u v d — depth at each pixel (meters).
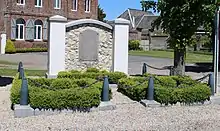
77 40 16.55
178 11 15.84
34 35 43.66
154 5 16.94
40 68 23.86
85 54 16.67
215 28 13.30
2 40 40.12
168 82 13.05
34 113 9.67
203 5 15.21
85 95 10.16
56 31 16.11
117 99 12.09
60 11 45.50
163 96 11.17
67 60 16.41
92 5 48.41
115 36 16.89
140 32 66.38
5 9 41.06
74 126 8.67
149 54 44.91
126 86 12.72
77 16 47.09
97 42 16.83
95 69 16.12
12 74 19.11
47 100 9.74
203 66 28.78
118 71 16.38
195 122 9.52
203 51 50.66
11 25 41.56
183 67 16.66
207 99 11.93
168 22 16.27
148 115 10.05
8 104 10.97
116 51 16.91
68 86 12.07
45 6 44.25
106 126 8.77
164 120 9.59
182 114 10.35
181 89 11.54
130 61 32.66
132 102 11.70
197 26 16.23
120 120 9.40
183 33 16.22
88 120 9.30
